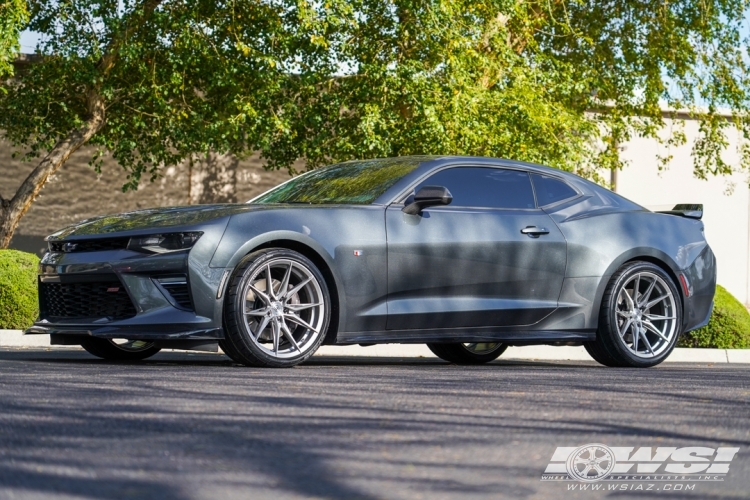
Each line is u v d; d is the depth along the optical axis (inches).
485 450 108.0
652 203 800.9
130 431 115.9
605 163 627.2
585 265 255.6
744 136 671.1
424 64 522.0
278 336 216.4
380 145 499.5
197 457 100.7
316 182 255.9
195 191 717.9
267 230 214.5
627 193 794.2
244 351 212.2
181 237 210.1
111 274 212.7
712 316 383.2
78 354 283.3
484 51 547.8
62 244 223.9
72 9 519.5
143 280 210.4
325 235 220.5
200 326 208.2
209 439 111.4
